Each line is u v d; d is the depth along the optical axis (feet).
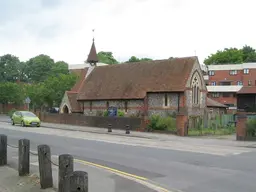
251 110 160.25
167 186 33.68
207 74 299.17
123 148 63.10
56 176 36.40
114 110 151.23
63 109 169.68
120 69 166.50
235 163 47.42
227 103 284.20
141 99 144.25
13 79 327.06
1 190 31.30
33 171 38.40
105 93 157.28
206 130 115.65
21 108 215.10
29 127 119.44
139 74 156.04
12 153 54.60
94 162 47.65
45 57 352.28
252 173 40.22
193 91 142.72
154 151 59.26
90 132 108.47
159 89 141.49
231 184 34.55
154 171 41.27
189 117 120.78
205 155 55.16
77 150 60.03
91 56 188.55
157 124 111.04
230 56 347.77
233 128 125.90
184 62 146.92
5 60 327.47
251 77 278.26
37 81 336.49
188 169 42.60
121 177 36.76
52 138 80.79
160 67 152.76
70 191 19.48
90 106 161.99
